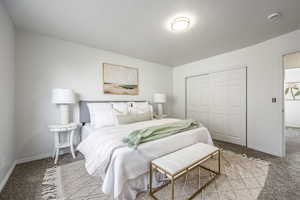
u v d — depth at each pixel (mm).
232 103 3125
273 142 2475
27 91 2244
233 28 2104
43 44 2379
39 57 2348
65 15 1802
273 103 2471
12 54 1980
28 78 2252
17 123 2154
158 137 1714
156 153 1575
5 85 1702
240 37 2414
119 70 3314
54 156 2402
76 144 2703
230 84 3158
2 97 1601
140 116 2918
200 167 2004
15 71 2137
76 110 2732
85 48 2814
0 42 1541
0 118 1538
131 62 3555
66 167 2047
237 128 3049
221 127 3361
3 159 1612
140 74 3762
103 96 3068
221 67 3320
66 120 2389
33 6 1623
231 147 2865
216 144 3072
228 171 1900
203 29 2137
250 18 1839
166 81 4449
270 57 2486
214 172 1829
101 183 1654
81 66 2771
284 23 1958
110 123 2559
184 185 1595
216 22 1938
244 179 1710
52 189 1543
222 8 1636
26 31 2227
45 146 2402
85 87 2828
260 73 2641
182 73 4336
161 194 1455
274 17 1808
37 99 2332
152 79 4051
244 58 2893
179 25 1988
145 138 1620
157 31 2211
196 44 2734
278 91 2402
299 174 1812
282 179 1703
